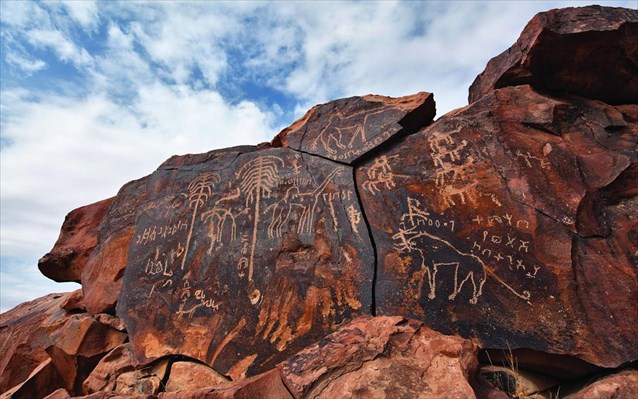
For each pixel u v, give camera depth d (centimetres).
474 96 466
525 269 292
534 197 314
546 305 277
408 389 207
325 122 434
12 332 588
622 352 254
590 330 264
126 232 486
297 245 366
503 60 415
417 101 407
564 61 375
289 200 396
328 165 398
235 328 349
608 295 273
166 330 378
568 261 285
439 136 372
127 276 437
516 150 340
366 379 216
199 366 349
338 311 322
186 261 413
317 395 216
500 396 225
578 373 269
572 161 326
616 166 322
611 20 353
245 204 417
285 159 427
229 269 384
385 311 309
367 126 407
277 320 339
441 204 339
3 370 490
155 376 359
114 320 435
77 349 417
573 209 303
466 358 227
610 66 372
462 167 348
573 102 384
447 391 201
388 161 378
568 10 372
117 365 377
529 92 377
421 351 233
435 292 303
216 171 466
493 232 313
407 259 323
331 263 345
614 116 363
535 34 369
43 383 421
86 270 488
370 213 356
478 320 285
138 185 528
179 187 477
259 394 232
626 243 293
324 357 239
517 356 273
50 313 582
